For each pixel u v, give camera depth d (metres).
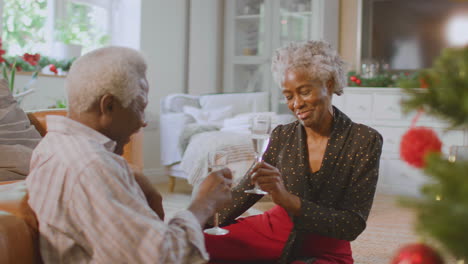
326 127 1.31
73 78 0.90
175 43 5.62
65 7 4.99
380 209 4.16
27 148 2.24
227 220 1.37
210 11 5.86
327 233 1.18
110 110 0.90
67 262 0.85
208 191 0.99
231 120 4.59
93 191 0.81
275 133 1.42
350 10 5.87
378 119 4.93
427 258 0.40
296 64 1.21
